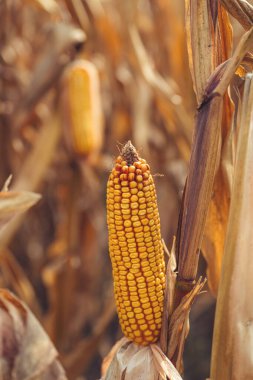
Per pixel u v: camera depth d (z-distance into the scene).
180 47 1.53
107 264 1.91
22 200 0.84
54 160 1.61
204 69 0.72
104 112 1.81
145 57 1.56
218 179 0.81
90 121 1.26
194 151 0.70
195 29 0.72
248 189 0.71
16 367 0.88
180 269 0.71
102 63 1.57
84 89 1.25
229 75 0.69
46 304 1.89
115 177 0.65
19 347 0.89
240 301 0.72
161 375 0.70
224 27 0.77
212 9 0.73
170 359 0.73
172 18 1.71
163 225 1.67
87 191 1.65
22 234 1.88
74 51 1.41
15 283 1.37
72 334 1.63
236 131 0.79
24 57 1.85
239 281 0.72
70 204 1.38
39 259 1.86
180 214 0.72
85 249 1.60
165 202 1.68
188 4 0.73
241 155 0.71
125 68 1.70
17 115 1.49
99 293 1.84
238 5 0.73
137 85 1.69
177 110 1.46
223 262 0.72
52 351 0.90
